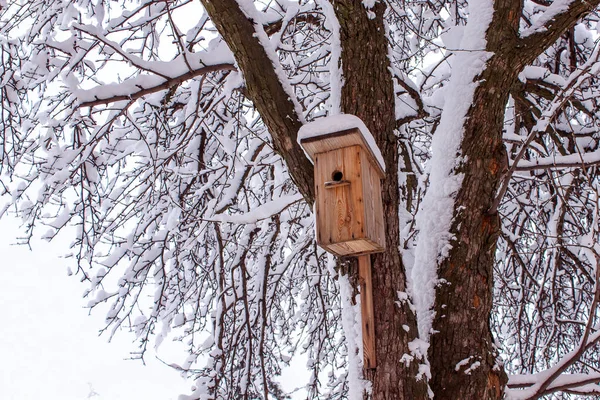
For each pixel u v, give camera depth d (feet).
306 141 8.60
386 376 8.19
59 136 15.30
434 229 9.50
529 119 15.08
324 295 19.29
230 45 9.74
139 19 14.92
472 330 8.93
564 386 9.53
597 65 10.69
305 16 15.16
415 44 18.28
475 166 9.68
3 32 15.35
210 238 18.04
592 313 8.95
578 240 15.81
